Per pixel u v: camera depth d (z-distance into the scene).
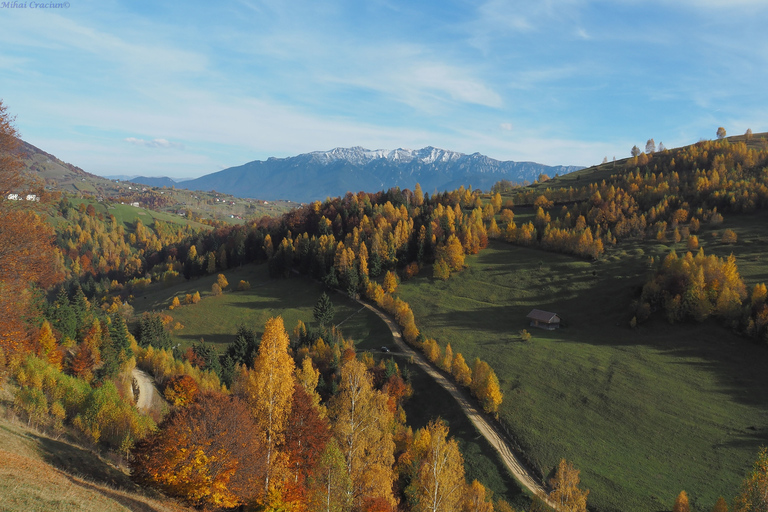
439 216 183.00
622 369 95.50
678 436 74.94
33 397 43.38
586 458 71.38
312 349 105.56
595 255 151.25
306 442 36.19
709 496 61.56
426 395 93.62
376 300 141.38
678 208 173.50
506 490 66.88
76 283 191.62
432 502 37.28
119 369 78.44
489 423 83.62
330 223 198.00
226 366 96.69
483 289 145.00
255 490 31.52
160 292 186.62
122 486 30.39
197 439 31.11
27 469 24.00
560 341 111.50
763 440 71.62
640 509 60.06
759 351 94.62
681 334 105.81
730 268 112.31
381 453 39.53
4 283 27.16
